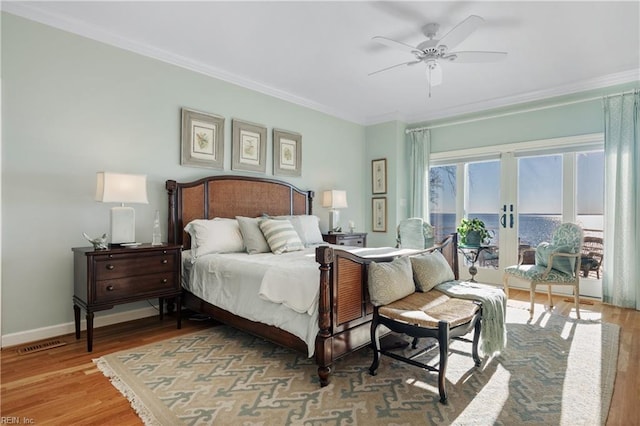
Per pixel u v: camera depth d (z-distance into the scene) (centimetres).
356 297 230
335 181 548
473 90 452
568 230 364
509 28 296
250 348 267
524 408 184
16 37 268
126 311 332
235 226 356
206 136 386
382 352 226
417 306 227
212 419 174
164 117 354
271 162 456
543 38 313
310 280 219
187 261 331
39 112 279
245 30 305
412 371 228
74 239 296
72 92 295
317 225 436
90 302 258
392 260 263
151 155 344
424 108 536
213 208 385
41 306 281
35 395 196
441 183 562
